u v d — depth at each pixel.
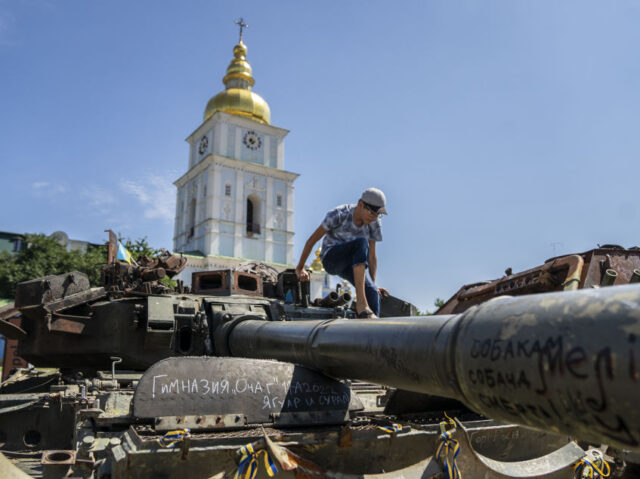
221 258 54.06
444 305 8.13
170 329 7.40
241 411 4.32
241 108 60.50
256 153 59.81
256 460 3.79
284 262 58.84
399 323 3.59
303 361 4.84
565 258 5.83
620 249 6.60
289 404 4.48
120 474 3.62
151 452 3.67
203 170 59.12
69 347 7.59
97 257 51.34
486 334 2.62
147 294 7.78
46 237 51.84
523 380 2.36
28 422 5.96
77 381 7.24
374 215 6.79
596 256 6.45
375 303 7.18
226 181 57.22
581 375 2.11
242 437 3.93
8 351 16.14
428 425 4.54
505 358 2.45
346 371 4.23
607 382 2.02
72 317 7.46
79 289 7.79
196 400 4.27
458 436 4.55
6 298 47.88
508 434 4.84
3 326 7.49
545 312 2.38
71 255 51.06
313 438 4.11
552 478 4.91
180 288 9.38
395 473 4.34
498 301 2.79
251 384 4.48
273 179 59.97
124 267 8.66
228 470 3.84
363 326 4.01
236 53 64.44
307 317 9.15
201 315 7.65
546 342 2.27
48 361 7.93
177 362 4.41
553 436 5.02
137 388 4.23
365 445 4.28
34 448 5.91
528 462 4.89
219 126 58.00
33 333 7.77
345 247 6.79
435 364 2.96
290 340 5.00
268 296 10.00
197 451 3.75
